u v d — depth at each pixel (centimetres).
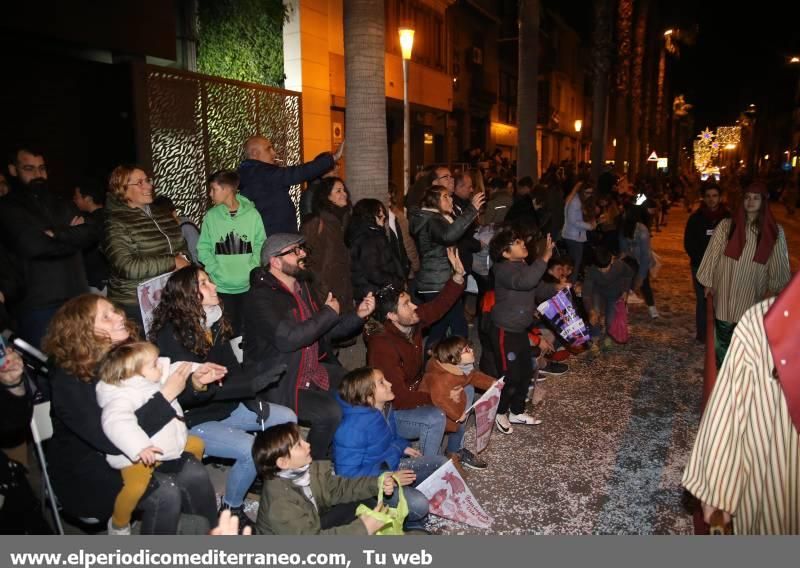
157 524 303
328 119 1192
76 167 718
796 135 4684
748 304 538
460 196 729
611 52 2302
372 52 663
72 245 440
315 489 343
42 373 336
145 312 393
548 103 3531
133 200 450
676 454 491
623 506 416
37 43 670
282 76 1112
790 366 211
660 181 2930
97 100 730
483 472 464
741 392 226
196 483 325
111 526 302
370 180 678
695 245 774
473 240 688
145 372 300
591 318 735
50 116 688
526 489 439
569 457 488
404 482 346
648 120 3781
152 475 308
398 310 439
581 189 1002
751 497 226
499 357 529
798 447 216
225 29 1023
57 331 295
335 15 1205
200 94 809
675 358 738
